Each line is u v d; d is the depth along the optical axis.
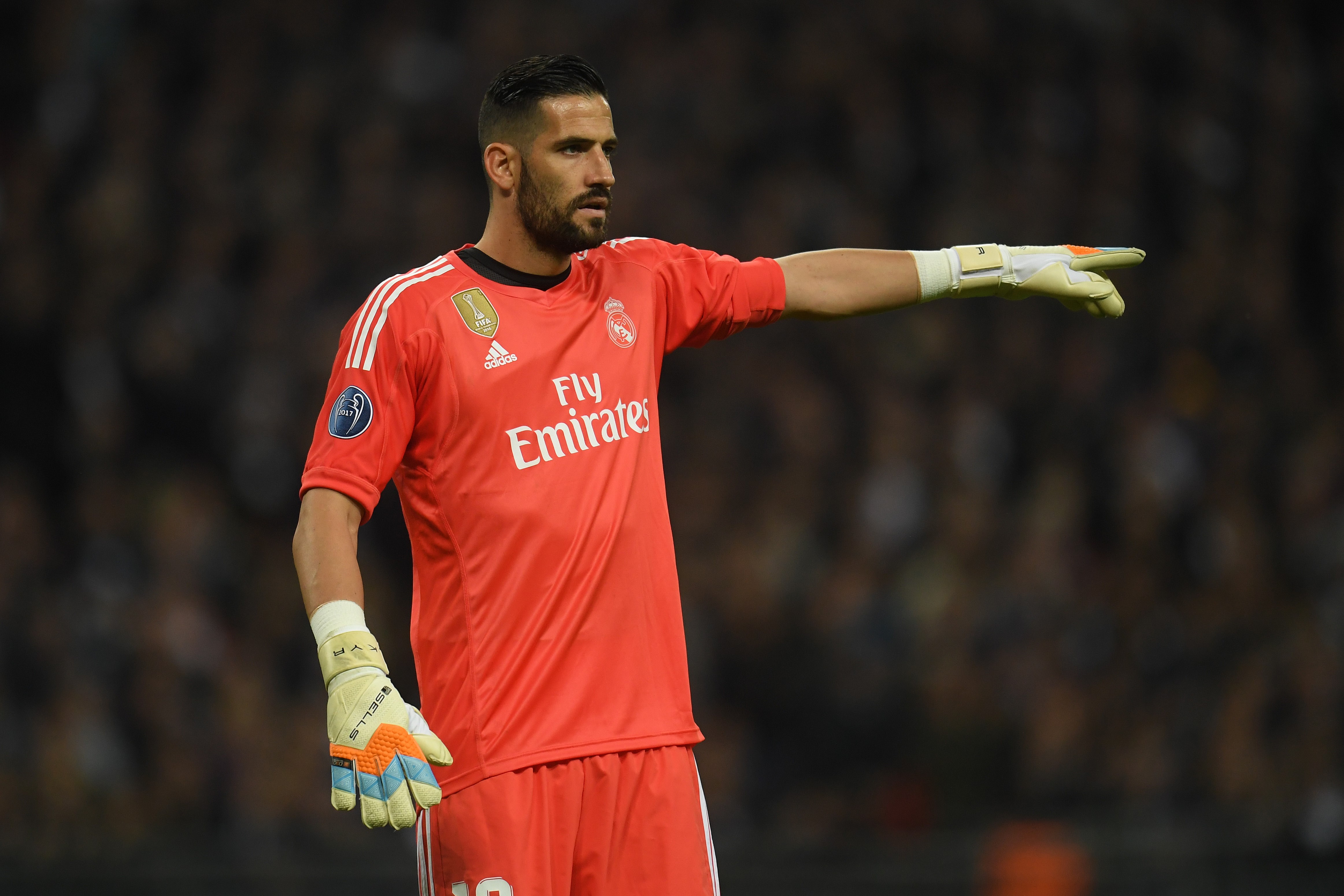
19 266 46.00
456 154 50.50
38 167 48.91
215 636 37.28
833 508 41.28
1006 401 43.22
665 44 52.75
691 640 37.28
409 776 10.16
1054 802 32.66
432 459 11.41
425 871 11.38
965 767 33.69
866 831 32.91
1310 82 54.50
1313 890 28.42
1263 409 42.59
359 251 47.38
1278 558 38.16
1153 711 33.88
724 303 12.52
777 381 43.72
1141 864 28.44
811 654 36.50
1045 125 52.03
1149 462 39.50
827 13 53.53
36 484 41.91
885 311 12.98
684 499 41.03
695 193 49.44
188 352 43.97
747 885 29.41
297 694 37.50
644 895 11.20
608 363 11.80
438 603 11.50
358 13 52.97
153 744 34.38
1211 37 54.38
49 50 51.34
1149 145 51.81
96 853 30.05
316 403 43.16
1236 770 31.61
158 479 40.81
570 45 52.38
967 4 53.91
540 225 11.54
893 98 51.88
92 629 35.59
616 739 11.24
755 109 51.44
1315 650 32.47
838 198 49.62
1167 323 45.06
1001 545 38.78
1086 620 36.22
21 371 43.38
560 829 11.09
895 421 42.28
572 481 11.43
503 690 11.17
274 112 50.53
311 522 10.93
